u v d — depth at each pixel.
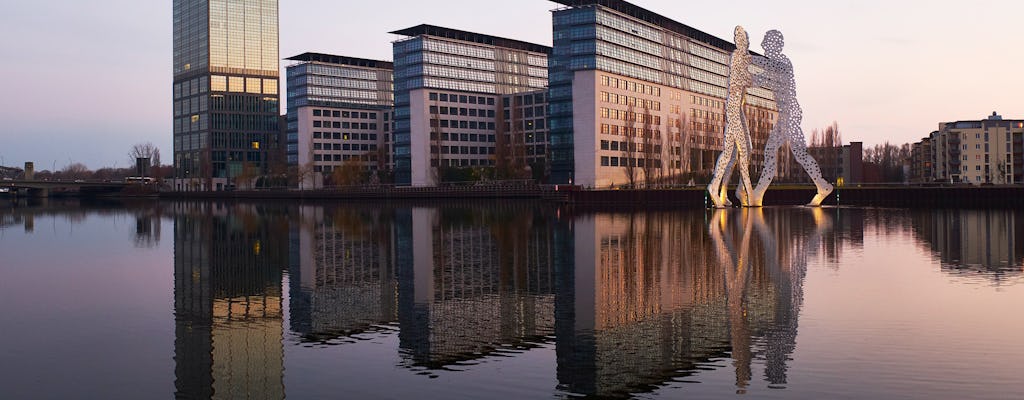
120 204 191.75
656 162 189.38
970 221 80.88
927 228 70.62
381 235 72.56
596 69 173.75
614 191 137.25
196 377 23.22
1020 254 48.31
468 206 140.88
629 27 185.50
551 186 161.25
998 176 192.75
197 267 49.53
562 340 26.61
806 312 30.08
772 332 26.83
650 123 184.25
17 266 51.34
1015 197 118.00
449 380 22.25
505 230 75.69
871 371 21.88
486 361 24.19
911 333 26.19
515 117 198.12
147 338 28.42
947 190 121.56
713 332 27.09
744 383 21.16
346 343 27.11
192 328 30.09
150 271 47.84
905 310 30.08
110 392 21.88
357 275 44.38
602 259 48.84
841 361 22.95
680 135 192.38
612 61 179.25
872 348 24.31
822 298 33.00
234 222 100.19
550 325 29.05
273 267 48.84
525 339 26.95
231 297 37.34
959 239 59.00
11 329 30.09
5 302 36.22
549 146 196.75
